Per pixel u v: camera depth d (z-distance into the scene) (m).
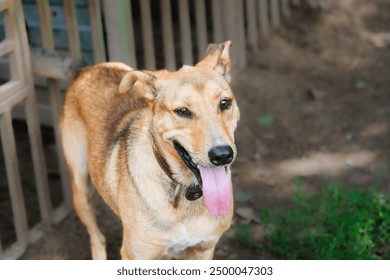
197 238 4.18
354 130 7.20
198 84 3.75
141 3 6.36
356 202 5.65
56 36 6.57
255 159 6.75
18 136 7.15
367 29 9.30
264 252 5.38
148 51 6.56
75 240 5.58
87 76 4.96
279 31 8.93
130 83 3.96
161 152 3.92
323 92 7.87
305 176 6.45
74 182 5.00
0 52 4.89
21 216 5.32
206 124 3.67
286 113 7.51
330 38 8.99
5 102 4.99
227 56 4.08
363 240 5.12
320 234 5.27
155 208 4.07
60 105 5.61
